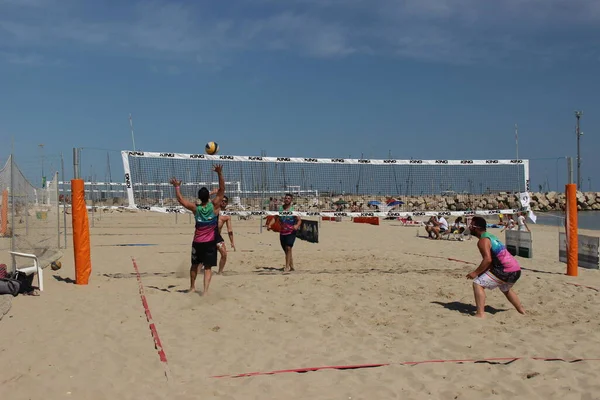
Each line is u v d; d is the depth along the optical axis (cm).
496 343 512
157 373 421
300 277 858
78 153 782
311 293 727
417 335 541
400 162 1015
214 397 377
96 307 627
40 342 484
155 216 3325
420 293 741
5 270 716
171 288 765
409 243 1591
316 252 1282
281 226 950
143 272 928
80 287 753
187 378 414
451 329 560
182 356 466
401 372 434
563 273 966
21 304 629
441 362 455
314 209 1577
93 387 388
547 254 1305
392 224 2592
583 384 403
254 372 430
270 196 1479
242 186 1215
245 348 492
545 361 455
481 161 1045
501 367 443
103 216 3241
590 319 607
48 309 609
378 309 644
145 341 499
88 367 425
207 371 430
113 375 412
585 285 826
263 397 380
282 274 896
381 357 470
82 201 776
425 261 1108
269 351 484
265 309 639
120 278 853
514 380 412
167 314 609
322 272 930
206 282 698
